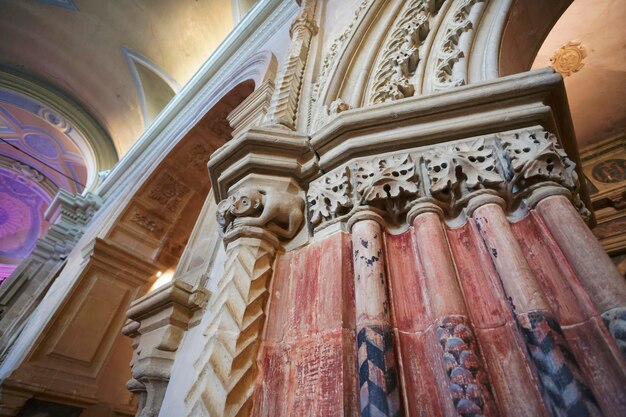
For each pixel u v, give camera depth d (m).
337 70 1.57
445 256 0.80
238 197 1.15
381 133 1.08
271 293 1.01
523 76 0.99
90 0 6.30
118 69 6.88
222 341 0.85
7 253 10.84
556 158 0.85
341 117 1.11
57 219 6.57
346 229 1.01
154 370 1.30
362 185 1.00
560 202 0.78
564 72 3.10
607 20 2.72
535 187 0.84
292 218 1.13
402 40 1.53
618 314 0.58
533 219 0.81
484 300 0.74
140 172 5.07
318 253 1.01
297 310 0.93
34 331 3.79
